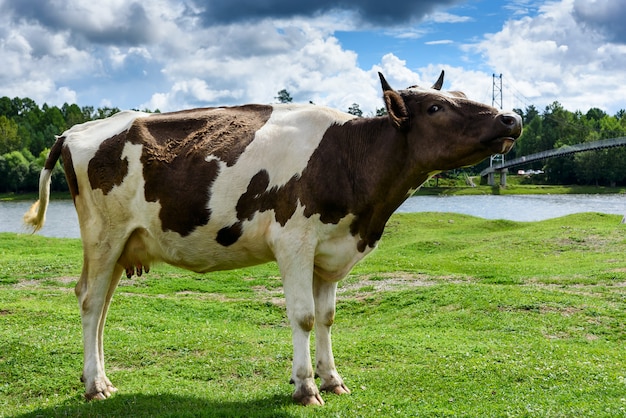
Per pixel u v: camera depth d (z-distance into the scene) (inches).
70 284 687.1
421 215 1529.3
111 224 300.8
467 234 1273.4
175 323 486.0
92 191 303.0
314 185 271.4
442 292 579.5
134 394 297.6
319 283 294.7
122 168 296.4
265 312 569.0
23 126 5398.6
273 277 769.6
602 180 4817.9
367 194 273.4
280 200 274.2
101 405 282.2
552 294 556.7
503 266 811.4
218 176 281.4
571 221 1338.6
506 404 276.5
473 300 541.6
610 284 655.8
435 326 490.9
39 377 331.6
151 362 364.2
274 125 287.0
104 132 308.2
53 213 2353.6
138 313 522.3
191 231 287.3
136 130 299.3
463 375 321.4
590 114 7568.9
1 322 451.2
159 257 302.7
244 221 280.4
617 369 341.1
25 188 3986.2
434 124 261.9
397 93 264.5
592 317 488.7
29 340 384.8
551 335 450.3
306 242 271.7
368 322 539.2
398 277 725.3
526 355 366.0
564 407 269.6
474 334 445.1
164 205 289.0
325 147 277.3
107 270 302.2
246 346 387.9
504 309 512.4
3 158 3868.1
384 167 271.9
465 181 4690.0
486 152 257.4
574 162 4621.1
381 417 257.8
